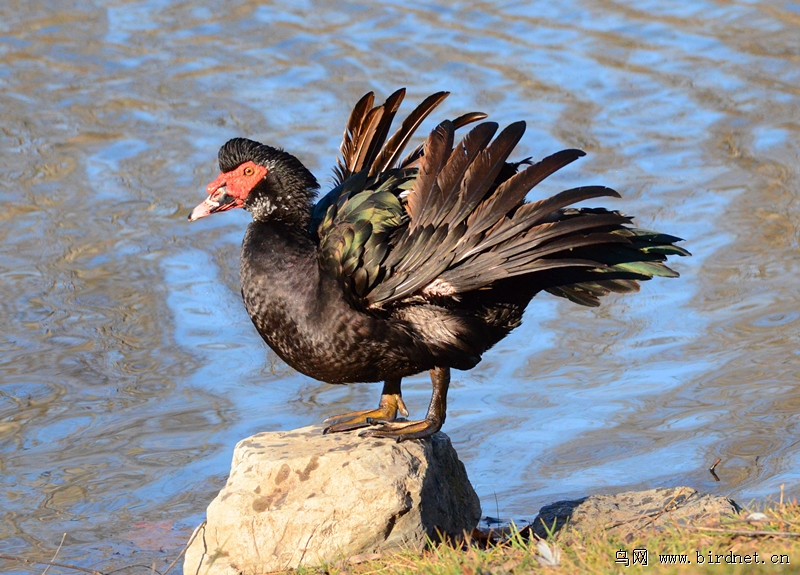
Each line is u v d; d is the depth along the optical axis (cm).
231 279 1465
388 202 880
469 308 875
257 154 899
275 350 909
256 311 891
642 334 1378
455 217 834
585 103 1839
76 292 1426
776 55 1995
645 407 1230
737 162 1692
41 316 1385
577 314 1435
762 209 1585
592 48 2030
